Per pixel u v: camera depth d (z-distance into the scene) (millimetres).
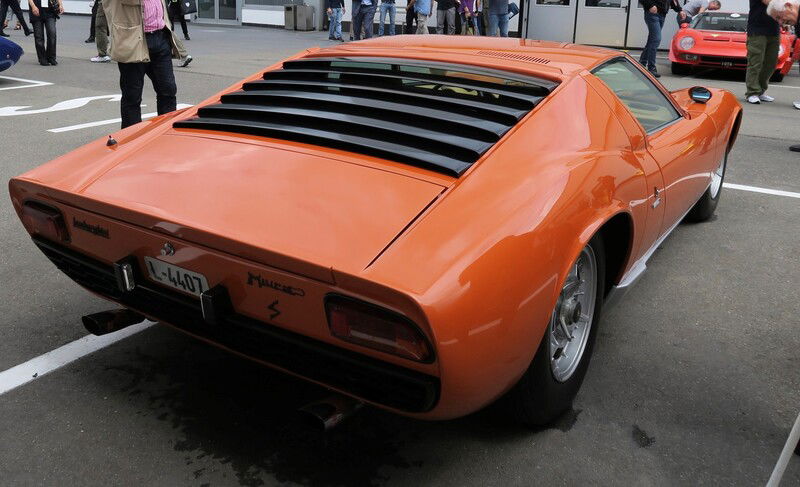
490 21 14781
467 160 2189
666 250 4270
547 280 2033
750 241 4445
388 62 2875
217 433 2424
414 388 1893
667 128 3336
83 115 7941
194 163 2354
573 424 2533
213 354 2934
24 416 2492
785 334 3260
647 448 2412
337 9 18312
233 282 2041
